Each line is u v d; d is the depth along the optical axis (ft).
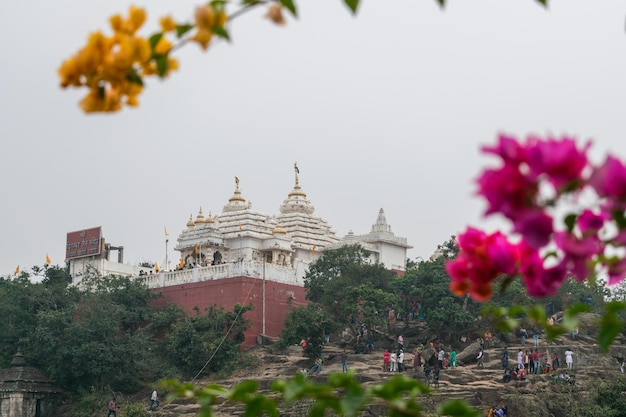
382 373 289.74
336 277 349.41
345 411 36.99
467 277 34.71
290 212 428.97
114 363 311.27
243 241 387.75
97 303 324.39
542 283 33.09
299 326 307.17
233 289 341.21
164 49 33.14
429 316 317.01
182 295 350.84
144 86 33.53
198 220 396.78
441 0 33.19
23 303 336.70
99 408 301.02
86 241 409.69
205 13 32.32
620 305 37.65
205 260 383.65
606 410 248.32
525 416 259.60
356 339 320.29
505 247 33.68
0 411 305.53
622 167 28.17
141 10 32.81
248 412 40.32
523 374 279.90
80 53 32.53
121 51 32.17
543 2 33.63
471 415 37.73
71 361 310.24
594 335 322.75
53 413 309.42
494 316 41.39
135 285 348.18
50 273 371.97
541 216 28.68
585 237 30.48
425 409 262.47
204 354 311.88
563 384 272.51
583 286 337.52
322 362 307.78
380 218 423.64
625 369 290.97
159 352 326.65
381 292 318.04
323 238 419.95
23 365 313.32
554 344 307.37
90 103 33.14
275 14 32.68
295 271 361.10
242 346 331.57
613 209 29.58
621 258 32.14
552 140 28.45
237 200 420.77
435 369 281.13
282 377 297.12
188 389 41.29
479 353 301.02
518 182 28.48
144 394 309.22
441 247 347.56
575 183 28.32
